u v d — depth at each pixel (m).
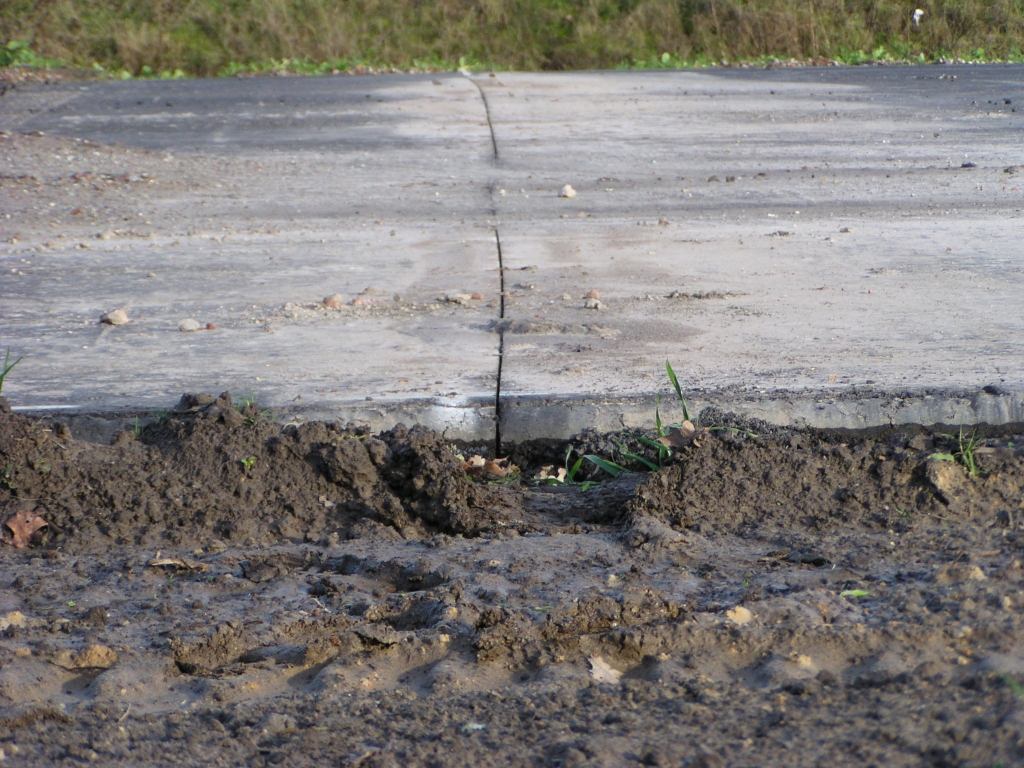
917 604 5.86
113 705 5.32
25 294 13.36
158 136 27.27
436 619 6.05
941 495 7.27
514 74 40.53
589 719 5.02
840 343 10.63
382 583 6.74
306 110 31.11
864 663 5.42
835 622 5.77
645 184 21.03
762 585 6.35
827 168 22.34
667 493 7.67
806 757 4.57
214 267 14.69
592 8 47.41
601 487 8.31
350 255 15.34
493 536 7.41
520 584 6.45
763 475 7.68
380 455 8.05
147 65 43.94
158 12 45.59
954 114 29.31
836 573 6.45
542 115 29.70
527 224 17.50
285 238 16.62
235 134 27.50
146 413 9.12
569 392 9.38
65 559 7.15
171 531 7.48
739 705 5.06
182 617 6.25
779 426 8.58
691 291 12.94
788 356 10.25
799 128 27.55
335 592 6.59
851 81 37.25
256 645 5.95
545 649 5.70
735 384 9.41
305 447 8.09
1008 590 5.92
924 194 19.38
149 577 6.84
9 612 6.31
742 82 37.19
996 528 6.95
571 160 23.61
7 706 5.30
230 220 18.20
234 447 8.15
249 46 44.94
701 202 19.19
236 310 12.48
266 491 7.87
